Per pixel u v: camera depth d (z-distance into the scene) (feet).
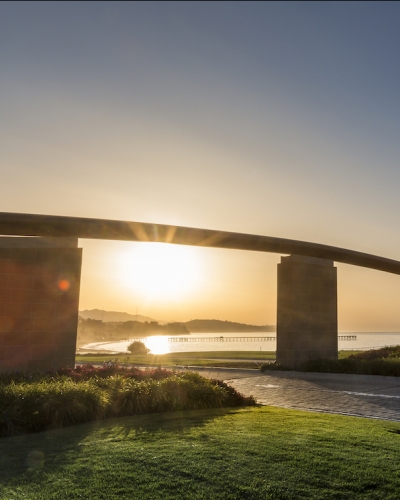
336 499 17.74
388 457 22.40
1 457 22.84
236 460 21.80
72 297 57.52
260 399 44.65
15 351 53.93
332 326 79.25
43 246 56.75
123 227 58.59
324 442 25.04
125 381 40.32
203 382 42.16
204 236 64.28
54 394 31.78
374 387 53.42
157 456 22.40
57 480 19.57
